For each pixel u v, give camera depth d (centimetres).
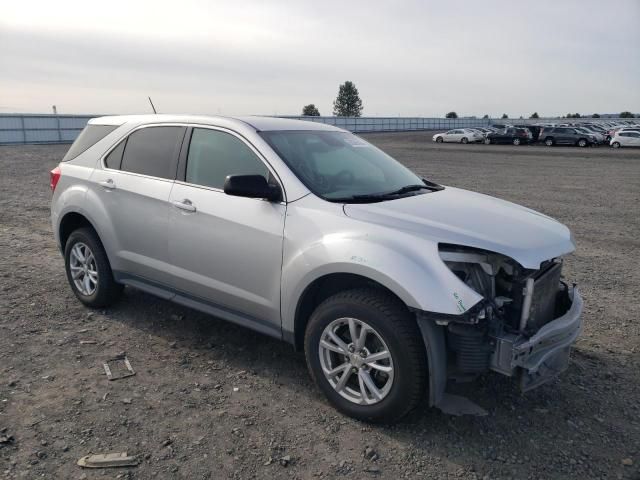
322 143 433
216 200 397
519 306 317
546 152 3400
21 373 386
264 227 367
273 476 287
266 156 384
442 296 294
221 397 364
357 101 12238
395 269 305
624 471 299
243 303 388
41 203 1138
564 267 704
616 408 363
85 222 517
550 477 293
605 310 543
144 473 285
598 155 3103
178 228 418
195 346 441
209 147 420
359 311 322
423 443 319
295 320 360
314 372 354
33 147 3228
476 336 302
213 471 289
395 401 317
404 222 329
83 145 520
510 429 337
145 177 451
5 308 510
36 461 290
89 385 373
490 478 291
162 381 383
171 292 442
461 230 321
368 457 304
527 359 307
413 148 3919
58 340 444
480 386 388
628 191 1498
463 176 1892
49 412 337
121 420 332
